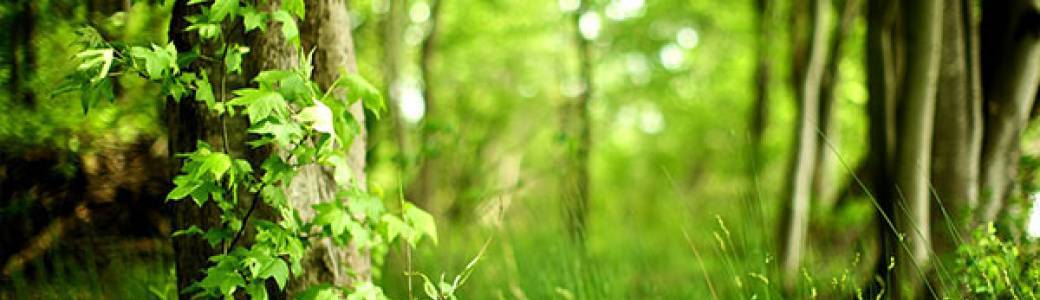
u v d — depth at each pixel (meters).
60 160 4.11
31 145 4.06
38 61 4.05
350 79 2.53
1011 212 3.66
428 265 4.54
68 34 4.06
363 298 2.68
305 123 2.62
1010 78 3.66
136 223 4.25
